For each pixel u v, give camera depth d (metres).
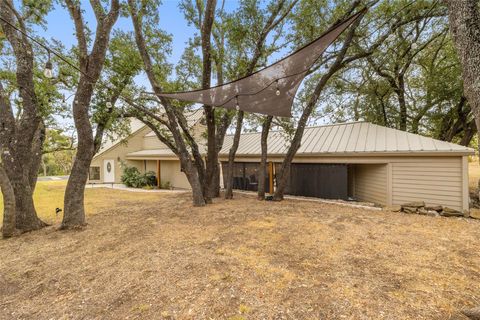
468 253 4.27
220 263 4.05
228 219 6.80
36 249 5.14
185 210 8.20
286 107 6.28
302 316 2.72
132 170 18.59
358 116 14.25
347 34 8.25
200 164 9.94
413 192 8.56
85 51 6.09
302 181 11.34
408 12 9.17
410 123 13.34
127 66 7.97
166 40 8.94
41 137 7.36
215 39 9.57
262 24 8.78
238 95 5.77
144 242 5.20
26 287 3.68
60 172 39.22
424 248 4.54
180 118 9.51
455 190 7.79
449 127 12.17
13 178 6.28
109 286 3.54
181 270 3.86
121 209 9.06
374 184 9.98
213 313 2.83
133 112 8.88
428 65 12.71
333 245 4.75
